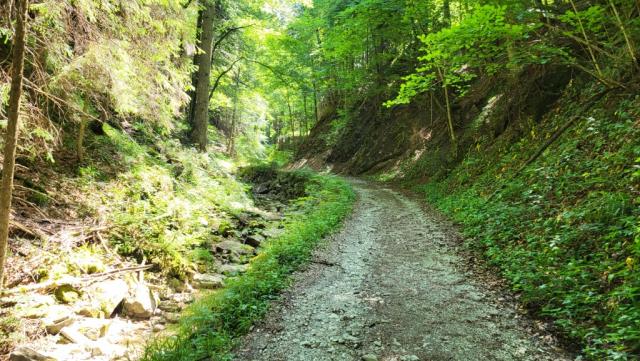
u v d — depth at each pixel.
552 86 14.27
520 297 5.40
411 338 4.62
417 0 16.94
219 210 11.78
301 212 14.00
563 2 12.82
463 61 10.60
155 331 5.38
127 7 7.30
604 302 4.50
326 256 8.12
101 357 4.52
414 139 24.56
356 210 13.36
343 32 23.27
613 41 10.16
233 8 19.67
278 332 4.93
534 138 12.82
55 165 8.47
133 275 6.65
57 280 5.76
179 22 9.79
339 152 31.78
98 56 6.30
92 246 6.96
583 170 8.09
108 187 8.95
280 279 6.63
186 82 11.48
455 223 10.37
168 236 8.04
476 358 4.11
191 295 6.71
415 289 6.12
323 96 42.84
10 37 5.97
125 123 12.23
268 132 62.81
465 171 15.60
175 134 15.33
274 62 31.61
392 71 29.23
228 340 4.67
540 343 4.29
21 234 6.48
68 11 6.19
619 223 5.67
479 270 6.73
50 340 4.73
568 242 6.05
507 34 9.06
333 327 5.00
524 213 8.16
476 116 19.39
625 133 7.89
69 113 8.48
